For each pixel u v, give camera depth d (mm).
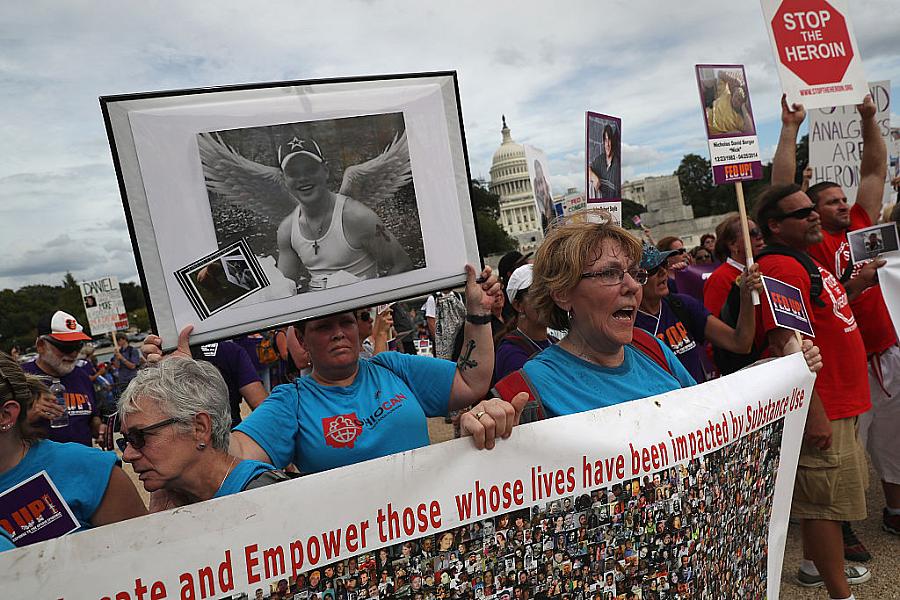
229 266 2000
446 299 5090
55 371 5086
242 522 1511
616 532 1968
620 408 2014
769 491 2482
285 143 2059
